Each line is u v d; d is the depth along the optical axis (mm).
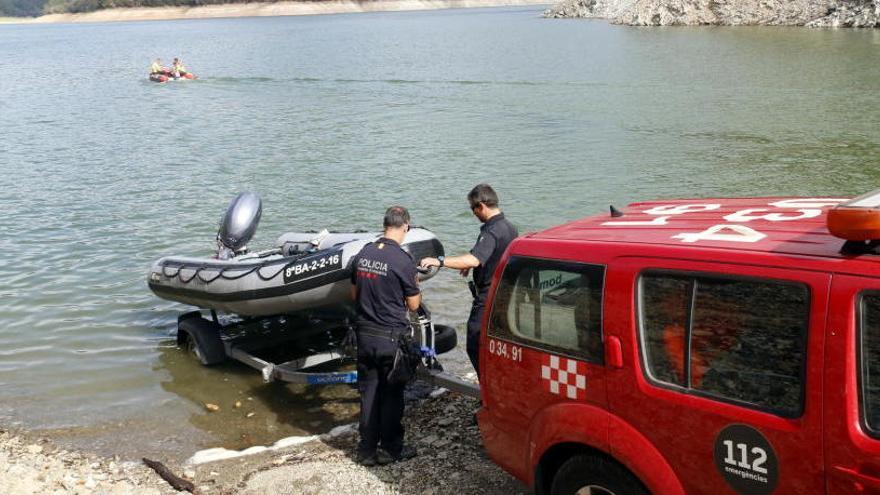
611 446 3955
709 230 4000
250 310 7758
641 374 3848
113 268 11984
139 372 8203
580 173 17984
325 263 7102
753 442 3451
